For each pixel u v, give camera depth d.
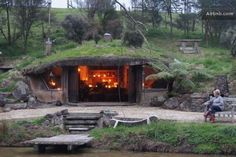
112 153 19.02
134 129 20.33
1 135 20.97
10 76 30.38
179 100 27.03
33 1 42.78
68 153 19.06
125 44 32.62
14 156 18.58
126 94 31.02
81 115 22.75
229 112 21.28
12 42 43.34
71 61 29.50
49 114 22.55
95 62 29.42
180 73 28.19
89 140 19.80
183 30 47.47
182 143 19.20
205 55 37.31
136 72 29.95
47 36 43.28
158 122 20.91
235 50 35.50
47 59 30.84
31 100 28.86
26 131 21.36
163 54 32.72
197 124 20.20
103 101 31.03
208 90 27.52
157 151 19.30
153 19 45.97
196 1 46.25
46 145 19.50
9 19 46.22
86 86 31.50
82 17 41.56
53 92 29.86
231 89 28.02
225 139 18.92
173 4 46.69
